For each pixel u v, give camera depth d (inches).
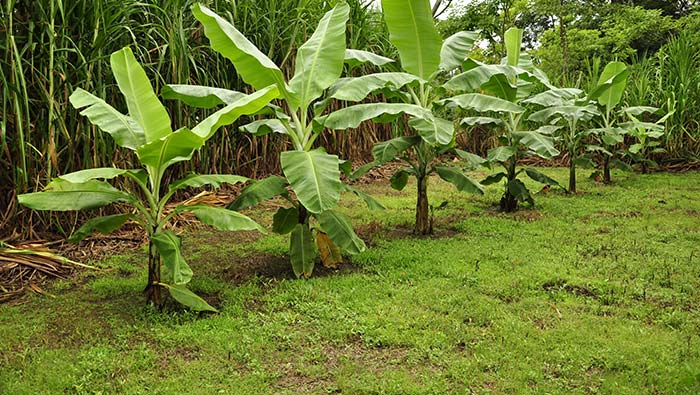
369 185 356.5
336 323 131.4
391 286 158.6
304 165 144.5
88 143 199.8
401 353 117.6
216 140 277.0
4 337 125.2
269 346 120.0
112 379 106.6
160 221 139.3
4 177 188.4
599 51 609.3
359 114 167.5
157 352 118.4
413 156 449.7
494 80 228.8
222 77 277.6
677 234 215.9
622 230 224.4
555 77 503.8
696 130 412.5
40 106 191.5
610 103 341.1
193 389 102.6
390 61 208.2
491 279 163.0
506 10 540.1
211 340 122.8
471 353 117.1
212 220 133.8
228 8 281.9
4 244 168.6
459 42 223.1
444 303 143.9
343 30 172.1
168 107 245.8
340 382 104.0
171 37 232.2
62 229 195.5
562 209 271.4
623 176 390.3
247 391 101.9
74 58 205.0
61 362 111.9
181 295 134.3
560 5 561.6
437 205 287.4
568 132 367.6
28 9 189.3
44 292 154.8
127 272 175.5
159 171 136.8
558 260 182.5
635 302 144.9
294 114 169.6
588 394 100.0
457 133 466.9
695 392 97.8
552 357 113.3
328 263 177.0
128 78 136.3
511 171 271.4
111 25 212.4
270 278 167.8
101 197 130.2
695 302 144.2
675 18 788.0
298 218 178.2
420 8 193.9
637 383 102.7
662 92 410.0
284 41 306.5
